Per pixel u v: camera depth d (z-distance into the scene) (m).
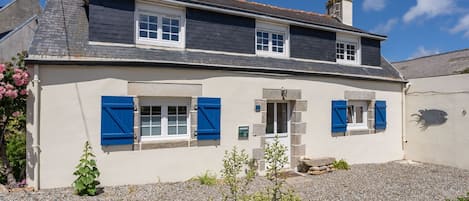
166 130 6.52
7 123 5.70
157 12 6.71
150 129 6.39
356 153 8.87
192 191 5.71
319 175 7.44
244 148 7.13
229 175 4.61
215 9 7.09
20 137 6.43
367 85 9.11
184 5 6.78
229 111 6.96
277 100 7.73
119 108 5.89
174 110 6.63
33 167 5.38
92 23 6.04
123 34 6.29
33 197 4.96
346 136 8.66
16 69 5.23
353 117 9.20
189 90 6.52
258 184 6.44
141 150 6.12
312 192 5.90
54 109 5.50
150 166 6.19
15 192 5.18
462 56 12.47
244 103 7.14
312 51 8.56
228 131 6.95
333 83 8.43
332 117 8.34
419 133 9.60
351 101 9.11
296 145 7.83
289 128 8.03
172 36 6.91
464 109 8.47
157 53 6.46
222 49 7.24
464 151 8.45
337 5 11.63
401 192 5.96
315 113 8.12
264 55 7.90
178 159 6.45
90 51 5.85
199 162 6.64
